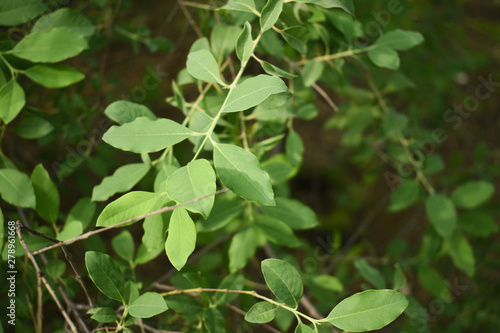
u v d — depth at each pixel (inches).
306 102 33.3
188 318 30.7
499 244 46.4
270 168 31.0
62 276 32.4
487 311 44.2
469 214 36.8
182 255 25.5
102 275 26.9
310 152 93.4
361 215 89.0
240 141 31.1
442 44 64.7
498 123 86.1
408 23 54.5
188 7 46.4
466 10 80.3
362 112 45.9
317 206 89.1
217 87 30.5
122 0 41.8
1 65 29.0
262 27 27.3
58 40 28.6
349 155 92.4
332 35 31.3
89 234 26.1
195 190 25.0
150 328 30.2
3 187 29.0
